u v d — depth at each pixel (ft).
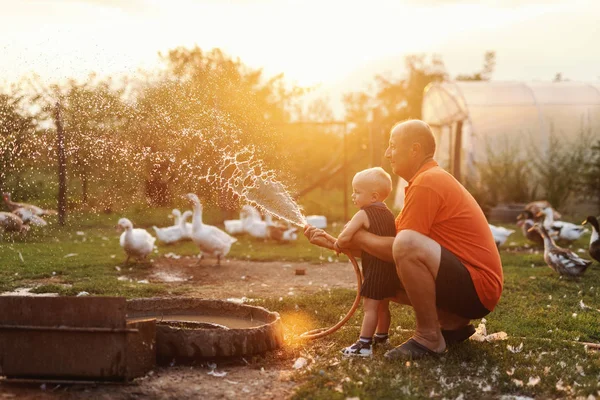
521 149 58.13
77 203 36.65
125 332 11.67
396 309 18.48
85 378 11.87
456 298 13.50
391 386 11.67
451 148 62.75
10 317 11.91
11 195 37.27
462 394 11.27
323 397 11.18
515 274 25.20
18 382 11.84
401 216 13.67
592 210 56.24
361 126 67.41
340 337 15.14
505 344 14.67
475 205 14.10
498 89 60.54
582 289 22.49
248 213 38.01
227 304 16.05
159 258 30.14
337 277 25.58
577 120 59.41
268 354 13.82
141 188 25.46
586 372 12.96
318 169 64.85
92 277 24.41
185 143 22.25
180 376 12.42
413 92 100.78
